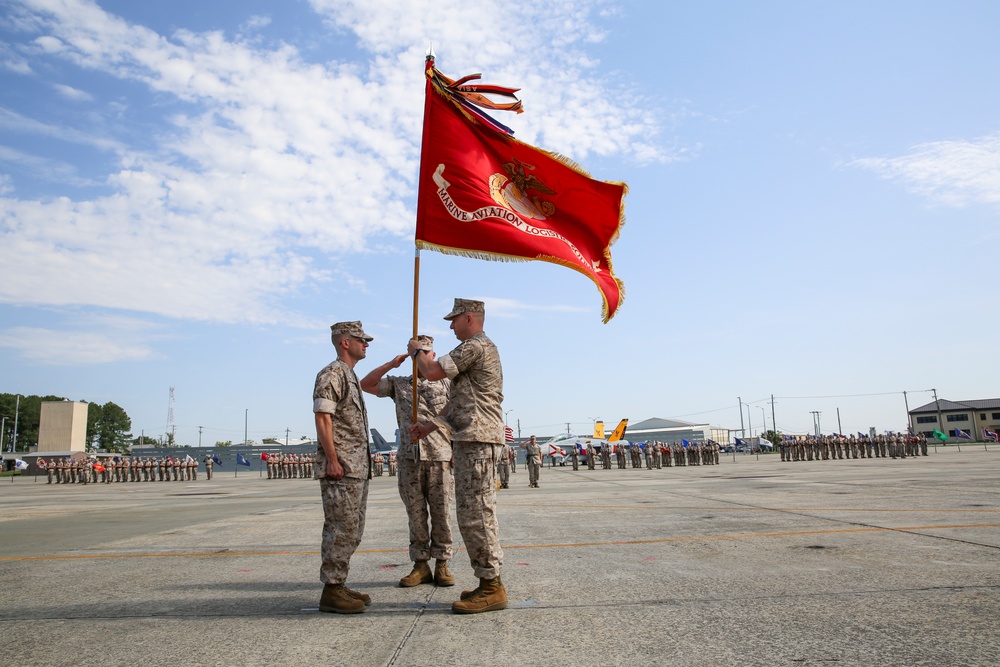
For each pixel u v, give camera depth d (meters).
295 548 7.41
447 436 5.41
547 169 6.70
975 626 3.55
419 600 4.67
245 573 5.84
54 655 3.42
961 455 43.09
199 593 5.00
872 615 3.83
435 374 4.38
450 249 6.20
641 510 11.01
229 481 40.84
